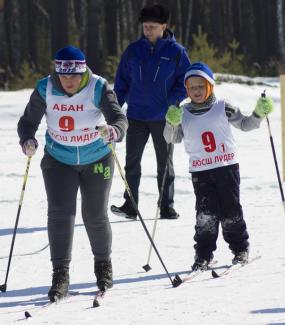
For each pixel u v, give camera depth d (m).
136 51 16.55
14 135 30.98
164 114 16.52
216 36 63.06
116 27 64.44
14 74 59.59
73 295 11.15
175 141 12.52
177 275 11.50
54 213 10.93
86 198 11.13
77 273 12.49
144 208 17.98
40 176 22.25
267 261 12.74
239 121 12.19
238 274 11.96
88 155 10.92
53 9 57.28
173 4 71.25
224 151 12.16
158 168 16.81
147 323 9.55
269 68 62.72
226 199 12.25
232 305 10.20
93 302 10.49
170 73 16.41
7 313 10.33
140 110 16.59
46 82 10.80
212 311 9.95
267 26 70.88
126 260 13.21
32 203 18.70
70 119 10.75
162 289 11.27
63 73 10.49
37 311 10.30
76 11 75.00
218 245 14.16
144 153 26.62
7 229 16.02
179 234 15.22
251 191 19.64
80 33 67.50
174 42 16.55
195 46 53.09
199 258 12.28
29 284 11.91
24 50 62.91
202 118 12.14
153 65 16.42
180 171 22.67
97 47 54.38
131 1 73.00
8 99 42.16
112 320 9.76
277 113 37.88
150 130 16.64
